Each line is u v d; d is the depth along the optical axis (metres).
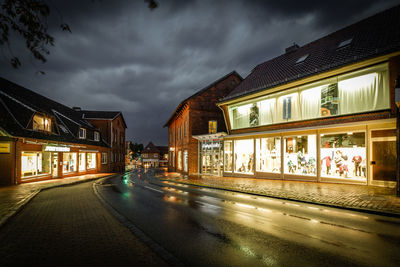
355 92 11.70
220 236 5.03
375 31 12.55
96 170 31.70
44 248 4.28
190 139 24.44
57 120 24.33
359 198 8.55
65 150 21.53
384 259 3.82
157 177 22.94
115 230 5.40
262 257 3.93
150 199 9.98
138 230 5.34
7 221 6.31
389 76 10.35
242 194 11.14
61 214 7.15
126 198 10.30
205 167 23.14
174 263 3.61
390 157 10.38
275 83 15.23
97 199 10.07
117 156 42.09
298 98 14.35
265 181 15.00
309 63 14.90
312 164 13.38
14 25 2.61
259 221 6.23
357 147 11.47
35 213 7.35
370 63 10.88
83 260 3.74
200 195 11.04
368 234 5.11
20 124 16.92
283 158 15.01
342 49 13.35
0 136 15.34
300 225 5.82
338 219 6.36
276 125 15.66
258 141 16.78
